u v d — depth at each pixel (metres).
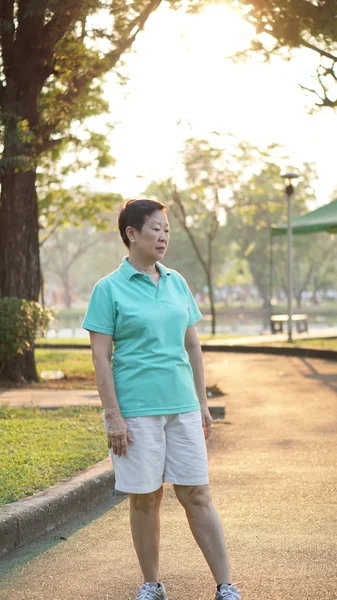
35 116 14.40
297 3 11.99
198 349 4.25
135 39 14.39
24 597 4.34
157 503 4.12
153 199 4.15
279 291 97.88
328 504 6.11
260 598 4.21
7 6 14.04
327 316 63.91
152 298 4.04
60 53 14.09
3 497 5.66
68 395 11.72
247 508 6.04
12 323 13.94
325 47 13.30
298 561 4.77
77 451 7.37
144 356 3.98
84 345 25.05
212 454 8.17
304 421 10.09
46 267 87.75
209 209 33.12
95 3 13.19
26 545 5.25
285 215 57.25
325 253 70.31
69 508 5.85
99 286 4.05
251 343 23.12
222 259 70.44
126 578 4.59
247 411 11.03
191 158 31.25
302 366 17.58
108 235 84.88
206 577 4.56
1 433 8.33
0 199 14.69
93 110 15.67
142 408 3.95
